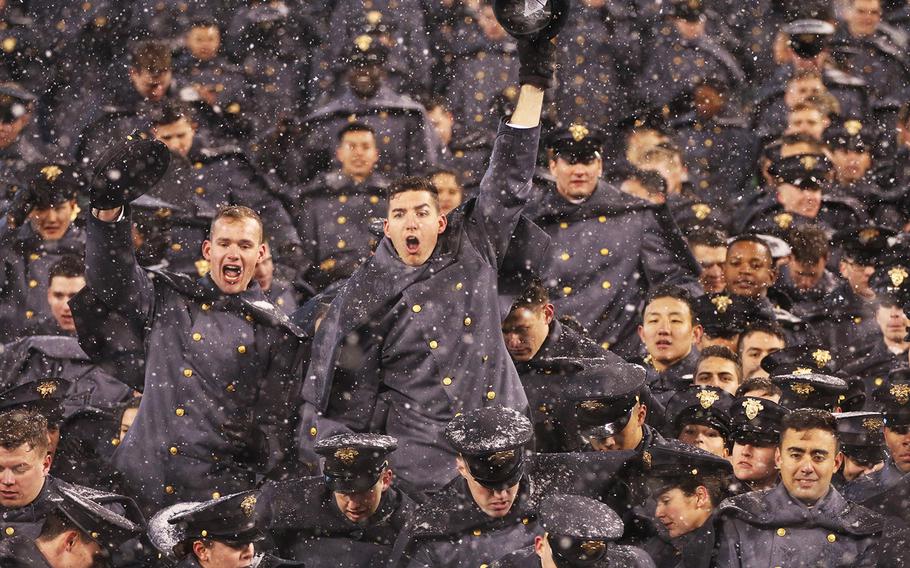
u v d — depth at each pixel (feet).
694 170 161.58
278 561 92.99
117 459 101.35
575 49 167.12
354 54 149.38
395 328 99.04
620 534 84.17
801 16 169.68
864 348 131.75
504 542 90.84
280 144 148.15
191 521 91.45
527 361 102.63
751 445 98.68
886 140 164.76
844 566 91.45
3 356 118.01
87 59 159.53
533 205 129.59
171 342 100.99
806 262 134.92
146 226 132.05
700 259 132.57
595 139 129.29
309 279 139.03
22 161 151.02
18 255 126.11
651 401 103.76
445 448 97.55
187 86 155.74
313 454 99.55
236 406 101.09
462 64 163.63
